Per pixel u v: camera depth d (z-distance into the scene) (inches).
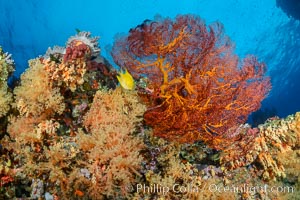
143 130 60.7
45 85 53.0
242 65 63.9
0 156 53.8
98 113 55.1
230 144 64.9
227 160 65.3
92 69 62.8
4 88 55.1
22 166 52.1
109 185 48.9
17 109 56.4
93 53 64.0
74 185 50.1
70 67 55.3
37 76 52.9
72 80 55.5
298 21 406.0
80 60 57.0
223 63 61.4
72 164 52.1
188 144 64.2
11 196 49.8
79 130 52.1
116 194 51.4
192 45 59.8
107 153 49.6
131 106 58.5
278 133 66.9
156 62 61.0
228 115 61.5
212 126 60.6
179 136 60.9
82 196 50.1
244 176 65.3
